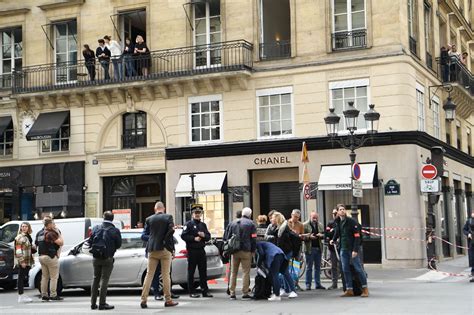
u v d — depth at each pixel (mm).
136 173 28000
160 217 14234
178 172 27125
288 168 26047
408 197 23766
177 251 16844
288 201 26125
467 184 33812
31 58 30344
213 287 18656
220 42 26891
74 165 28938
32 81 30141
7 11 30672
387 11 24641
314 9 25703
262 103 26359
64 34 30156
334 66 25172
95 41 29328
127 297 16594
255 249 15242
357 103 24859
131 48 28234
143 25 29328
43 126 28953
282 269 15383
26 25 30531
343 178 24156
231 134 26594
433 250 22672
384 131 24141
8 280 19797
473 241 18656
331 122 19984
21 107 30078
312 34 25688
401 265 23609
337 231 15594
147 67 28047
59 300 16328
